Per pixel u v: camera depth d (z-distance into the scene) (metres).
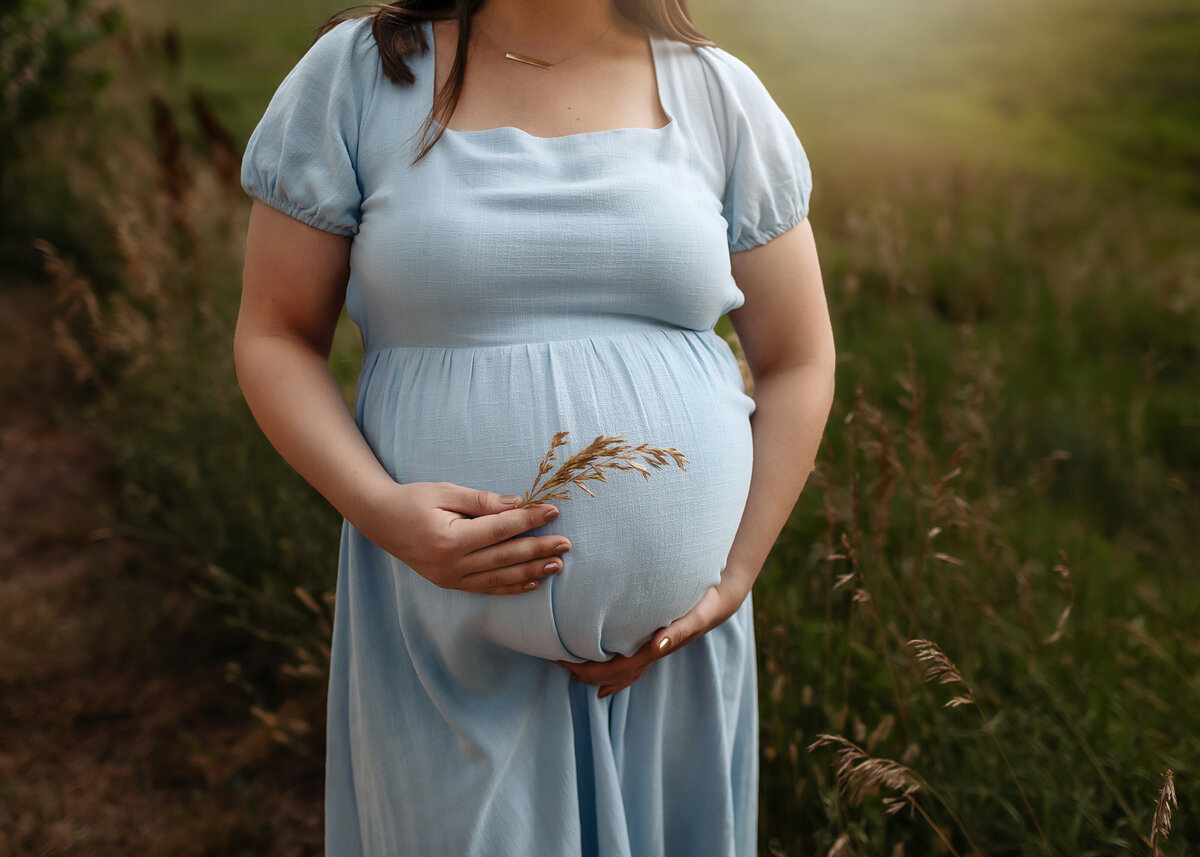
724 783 1.40
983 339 4.62
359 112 1.22
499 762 1.23
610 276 1.16
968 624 2.24
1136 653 2.37
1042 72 11.68
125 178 5.14
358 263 1.20
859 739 1.78
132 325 3.18
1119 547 2.99
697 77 1.30
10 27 5.50
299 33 10.49
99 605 2.96
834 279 4.98
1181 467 3.78
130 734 2.50
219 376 3.22
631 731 1.36
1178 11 13.59
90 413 3.64
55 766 2.38
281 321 1.25
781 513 1.35
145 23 9.77
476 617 1.18
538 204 1.14
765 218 1.32
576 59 1.25
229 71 8.91
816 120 9.33
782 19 12.95
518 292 1.15
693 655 1.38
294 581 2.62
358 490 1.16
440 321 1.17
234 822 2.20
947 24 13.01
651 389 1.19
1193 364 4.73
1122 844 1.69
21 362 4.25
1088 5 14.05
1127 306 5.17
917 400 2.29
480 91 1.22
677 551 1.19
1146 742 1.95
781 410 1.36
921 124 9.51
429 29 1.25
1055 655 2.20
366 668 1.29
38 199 5.43
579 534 1.15
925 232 6.25
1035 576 2.63
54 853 2.12
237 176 4.48
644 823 1.37
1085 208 7.28
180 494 3.06
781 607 2.14
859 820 1.85
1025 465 3.51
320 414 1.21
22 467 3.63
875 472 2.77
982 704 2.09
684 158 1.24
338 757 1.40
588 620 1.17
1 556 3.17
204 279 3.85
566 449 1.14
